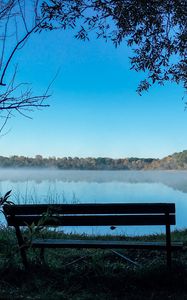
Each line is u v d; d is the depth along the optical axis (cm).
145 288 489
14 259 573
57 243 540
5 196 513
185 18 751
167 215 518
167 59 827
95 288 489
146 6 722
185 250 648
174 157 15325
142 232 1020
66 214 536
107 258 622
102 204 525
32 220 534
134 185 7388
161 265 540
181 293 465
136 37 785
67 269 555
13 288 488
